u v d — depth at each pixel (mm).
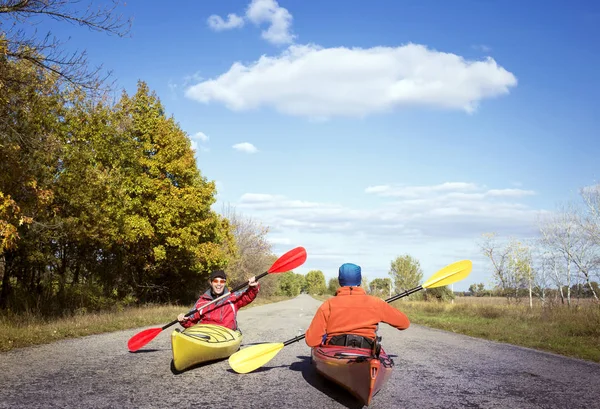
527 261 27156
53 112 15734
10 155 11289
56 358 7773
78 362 7398
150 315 17844
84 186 16094
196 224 24641
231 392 5480
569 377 6824
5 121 11195
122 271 24609
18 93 11305
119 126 21031
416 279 39625
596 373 7219
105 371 6660
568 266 24422
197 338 6820
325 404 4973
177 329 6949
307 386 5844
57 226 15094
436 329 15281
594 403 5207
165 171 24484
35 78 11148
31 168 13172
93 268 22438
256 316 21359
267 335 11859
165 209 23156
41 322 13266
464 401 5219
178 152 24281
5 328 10727
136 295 26062
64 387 5602
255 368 6336
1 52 9062
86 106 17844
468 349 9906
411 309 26219
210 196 26641
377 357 4672
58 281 18984
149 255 25266
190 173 24203
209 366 7195
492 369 7383
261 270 45531
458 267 7125
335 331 5312
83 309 17781
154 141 24078
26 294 17188
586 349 9734
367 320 5250
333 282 103062
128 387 5660
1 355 8039
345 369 4766
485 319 18812
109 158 19906
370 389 4344
